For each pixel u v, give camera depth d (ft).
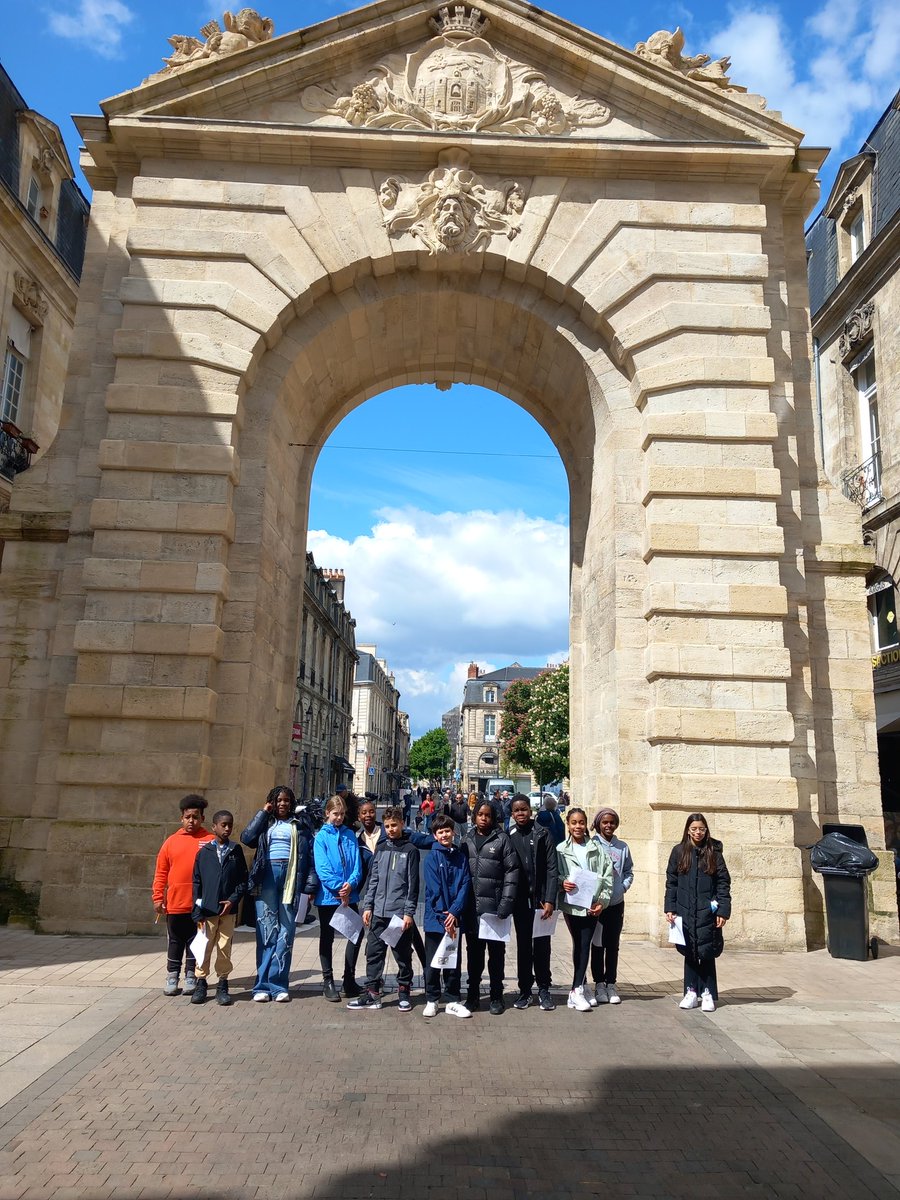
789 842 37.76
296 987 28.76
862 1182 15.03
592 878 26.48
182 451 41.29
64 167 72.79
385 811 27.12
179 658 39.34
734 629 40.04
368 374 54.54
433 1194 14.38
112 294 44.37
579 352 45.39
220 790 39.32
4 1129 16.28
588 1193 14.55
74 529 41.45
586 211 45.19
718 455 41.93
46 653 41.14
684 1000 26.40
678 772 38.45
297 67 45.37
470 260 45.19
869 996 28.60
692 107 45.21
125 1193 14.05
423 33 47.06
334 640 172.55
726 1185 14.88
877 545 72.43
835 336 80.89
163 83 44.04
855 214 78.69
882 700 72.64
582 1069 20.57
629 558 42.57
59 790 38.55
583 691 51.13
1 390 66.90
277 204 44.50
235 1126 16.75
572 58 45.88
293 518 51.21
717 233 45.03
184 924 27.02
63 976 28.63
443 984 28.99
